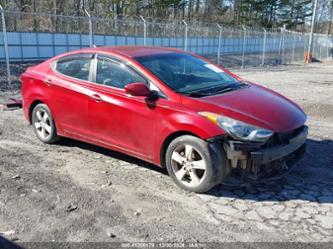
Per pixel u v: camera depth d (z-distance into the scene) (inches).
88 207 156.0
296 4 2295.8
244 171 160.9
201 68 209.6
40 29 760.3
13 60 704.4
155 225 142.8
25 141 244.2
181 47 1022.4
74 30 805.2
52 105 224.4
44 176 187.8
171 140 175.6
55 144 238.4
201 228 141.1
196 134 162.6
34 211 152.0
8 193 167.9
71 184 178.5
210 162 159.8
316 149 234.5
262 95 189.8
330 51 1653.5
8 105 339.3
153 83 180.5
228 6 2059.5
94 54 207.5
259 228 141.5
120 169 198.1
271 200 164.1
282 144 164.4
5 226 140.6
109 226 141.6
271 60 1229.1
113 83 195.0
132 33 903.7
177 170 174.6
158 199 164.1
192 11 1845.5
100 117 198.7
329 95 461.7
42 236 134.3
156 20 1198.9
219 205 159.2
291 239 134.3
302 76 757.9
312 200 164.6
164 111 172.2
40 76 231.8
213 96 176.2
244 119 158.2
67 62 221.8
